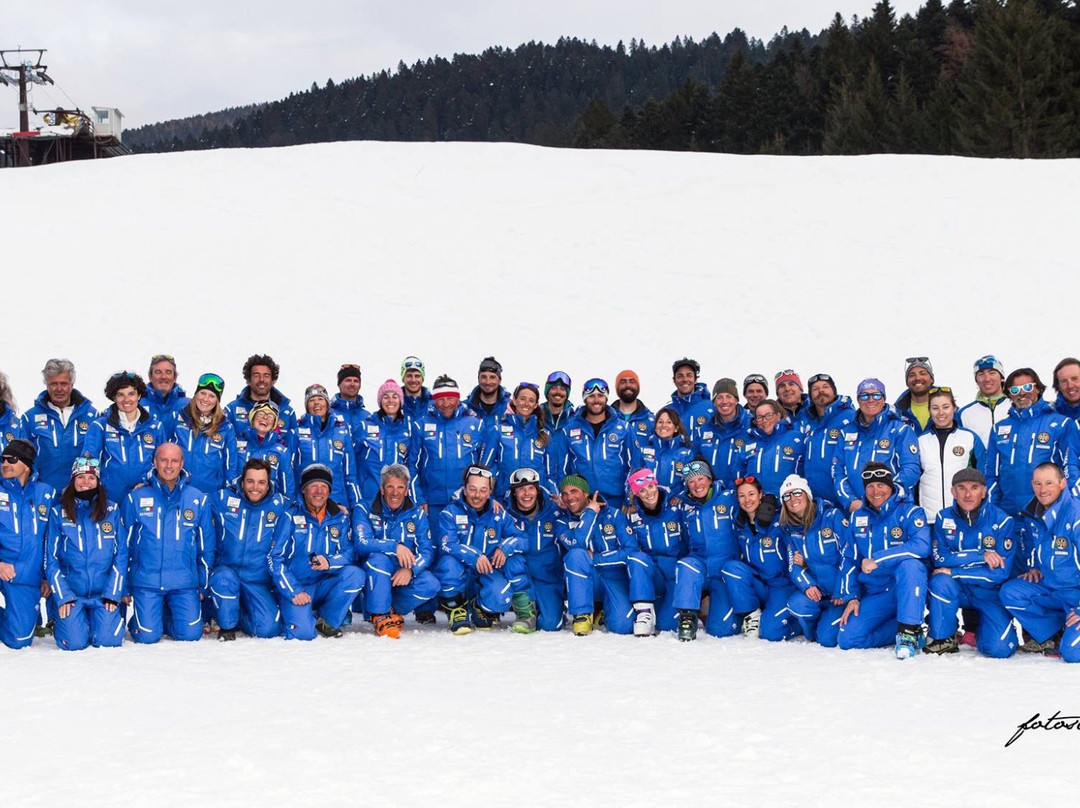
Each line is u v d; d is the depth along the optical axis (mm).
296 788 4445
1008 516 7309
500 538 8266
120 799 4340
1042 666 6746
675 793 4348
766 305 19469
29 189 26266
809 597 7621
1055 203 22969
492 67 194250
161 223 23969
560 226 23422
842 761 4730
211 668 6746
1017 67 52375
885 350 17516
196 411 8844
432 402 9453
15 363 17281
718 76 187625
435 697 5934
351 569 7969
